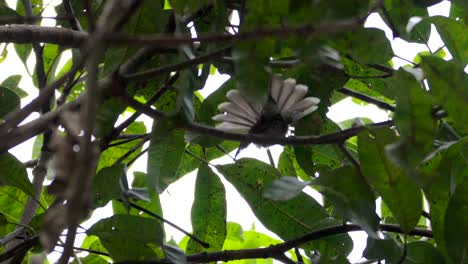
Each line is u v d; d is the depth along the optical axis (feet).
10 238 5.57
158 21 5.28
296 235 5.80
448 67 5.01
